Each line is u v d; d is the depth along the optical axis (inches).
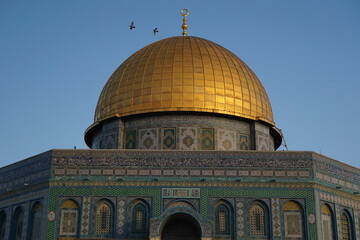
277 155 1295.5
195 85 1526.8
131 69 1622.8
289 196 1259.2
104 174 1275.8
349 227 1344.7
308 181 1269.7
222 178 1272.1
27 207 1316.4
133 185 1267.2
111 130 1561.3
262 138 1578.5
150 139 1502.2
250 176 1275.8
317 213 1246.3
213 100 1517.0
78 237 1229.1
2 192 1422.2
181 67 1562.5
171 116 1510.8
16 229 1350.9
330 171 1333.7
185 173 1275.8
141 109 1519.4
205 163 1284.4
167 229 1270.9
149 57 1631.4
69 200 1259.8
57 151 1302.9
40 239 1235.9
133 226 1239.5
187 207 1232.8
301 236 1232.2
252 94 1592.0
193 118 1507.1
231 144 1515.7
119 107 1562.5
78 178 1272.1
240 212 1246.9
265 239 1230.9
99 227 1242.0
